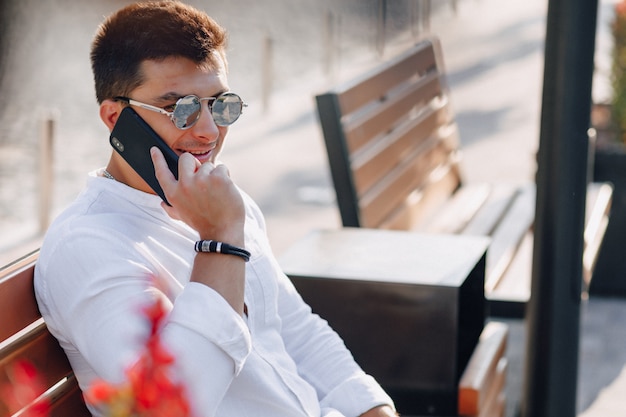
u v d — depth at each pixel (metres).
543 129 3.99
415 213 5.65
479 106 13.95
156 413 1.37
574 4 3.84
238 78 16.11
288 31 20.81
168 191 2.16
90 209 2.26
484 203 6.31
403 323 3.48
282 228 8.88
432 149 6.17
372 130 4.97
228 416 2.28
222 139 2.37
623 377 5.34
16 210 9.39
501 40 19.06
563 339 4.13
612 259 6.70
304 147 12.12
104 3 22.02
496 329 4.09
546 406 4.17
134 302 2.10
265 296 2.43
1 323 2.10
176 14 2.28
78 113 13.80
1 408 2.08
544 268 4.09
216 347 2.02
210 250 2.10
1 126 13.05
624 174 6.65
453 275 3.54
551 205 4.02
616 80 7.93
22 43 18.34
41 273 2.20
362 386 2.63
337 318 3.52
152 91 2.26
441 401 3.50
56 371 2.27
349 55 18.75
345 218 4.48
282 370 2.38
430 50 6.45
